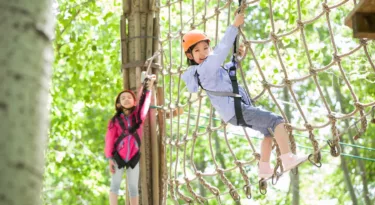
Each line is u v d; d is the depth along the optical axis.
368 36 3.42
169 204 17.09
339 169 17.31
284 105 17.03
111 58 12.22
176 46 14.81
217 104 4.90
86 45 11.92
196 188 17.86
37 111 1.31
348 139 16.56
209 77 4.83
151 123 6.84
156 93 6.99
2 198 1.25
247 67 15.50
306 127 4.88
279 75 10.35
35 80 1.32
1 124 1.27
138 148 6.41
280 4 10.97
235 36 4.78
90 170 12.65
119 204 14.43
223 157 17.41
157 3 7.09
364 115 4.84
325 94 16.97
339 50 13.26
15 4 1.32
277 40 5.02
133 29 7.07
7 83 1.29
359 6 3.26
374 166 16.09
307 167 17.61
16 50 1.31
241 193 17.31
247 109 4.86
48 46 1.35
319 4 11.91
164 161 6.83
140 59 6.99
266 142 4.99
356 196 16.95
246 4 4.84
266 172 4.97
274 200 17.25
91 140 14.00
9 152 1.27
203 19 6.14
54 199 14.95
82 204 13.88
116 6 11.38
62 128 12.20
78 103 12.37
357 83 13.42
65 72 13.35
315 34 15.14
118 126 6.43
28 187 1.27
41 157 1.30
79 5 11.18
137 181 6.43
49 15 1.36
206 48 5.01
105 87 12.15
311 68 4.92
